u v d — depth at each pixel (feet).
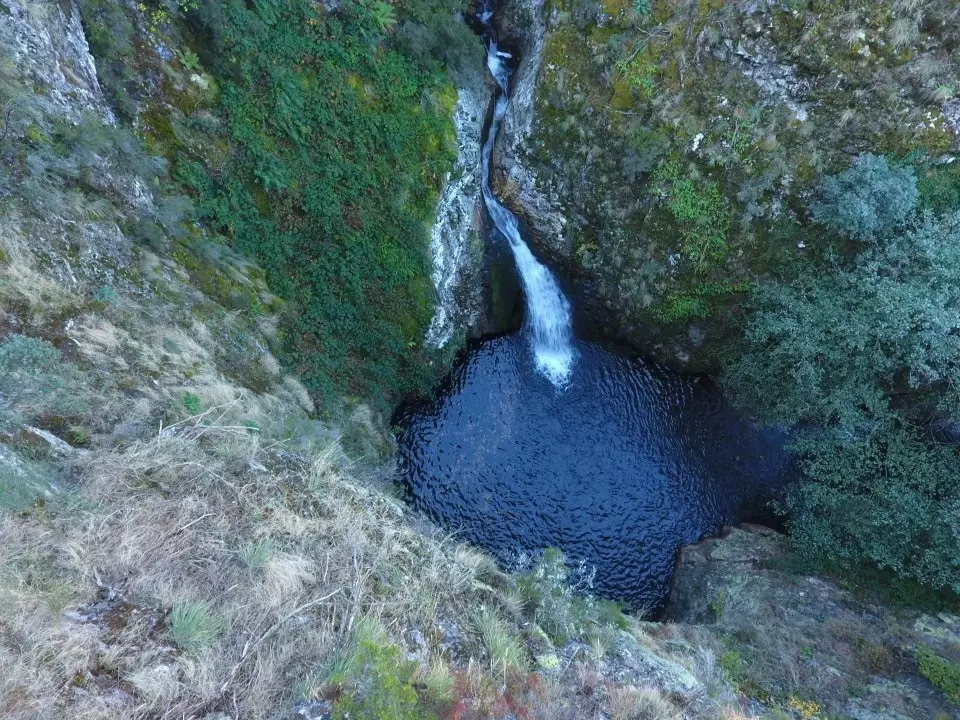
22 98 21.86
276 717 13.12
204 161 30.12
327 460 23.30
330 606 16.39
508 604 20.54
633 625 25.99
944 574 27.94
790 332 34.17
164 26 28.48
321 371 34.27
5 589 13.06
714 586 33.24
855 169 32.12
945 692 24.32
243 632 14.88
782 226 34.76
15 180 21.62
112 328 22.03
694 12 34.58
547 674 17.88
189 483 18.44
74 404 18.81
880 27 30.58
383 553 19.30
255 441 21.53
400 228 36.58
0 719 11.00
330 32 33.91
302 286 34.86
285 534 18.25
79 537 15.33
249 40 30.45
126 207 26.05
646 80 35.76
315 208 33.78
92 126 24.16
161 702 12.67
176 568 15.76
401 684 13.20
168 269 27.09
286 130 32.12
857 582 31.60
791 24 32.19
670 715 18.33
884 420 32.94
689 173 35.60
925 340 30.25
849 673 26.48
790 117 33.30
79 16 25.70
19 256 20.63
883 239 32.53
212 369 25.36
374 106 35.73
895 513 29.60
